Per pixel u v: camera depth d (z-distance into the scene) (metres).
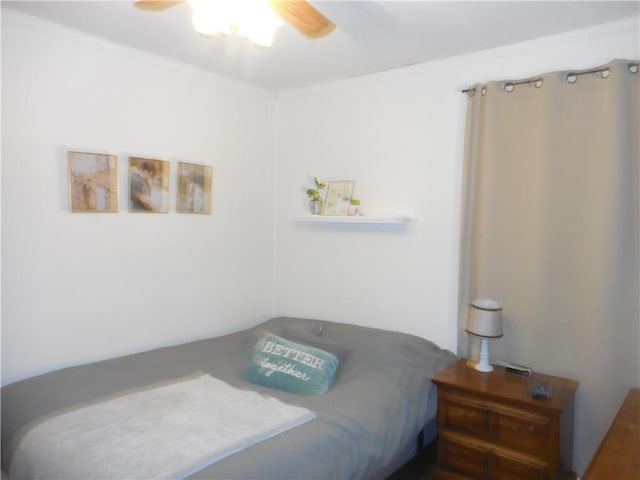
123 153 2.52
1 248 2.07
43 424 1.64
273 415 1.75
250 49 2.56
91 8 2.06
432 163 2.76
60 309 2.28
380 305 3.00
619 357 2.12
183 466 1.36
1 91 2.04
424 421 2.24
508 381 2.26
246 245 3.29
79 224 2.34
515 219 2.42
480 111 2.53
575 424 2.25
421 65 2.78
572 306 2.26
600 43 2.23
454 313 2.70
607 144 2.12
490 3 2.00
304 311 3.38
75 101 2.30
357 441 1.77
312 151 3.31
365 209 3.06
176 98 2.77
